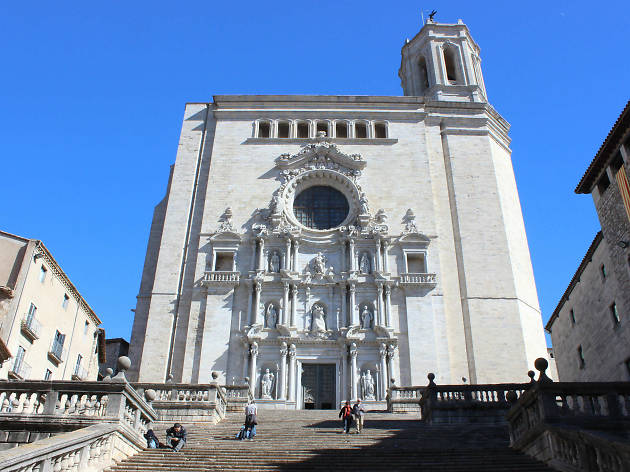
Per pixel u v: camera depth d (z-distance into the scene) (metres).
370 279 43.09
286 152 49.66
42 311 38.75
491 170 49.19
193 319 42.31
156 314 42.91
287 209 46.62
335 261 44.28
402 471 16.38
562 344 46.72
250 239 45.00
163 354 41.50
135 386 29.36
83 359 46.88
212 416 27.97
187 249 45.69
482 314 42.66
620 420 16.62
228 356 40.69
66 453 14.46
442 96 54.53
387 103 52.28
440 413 26.64
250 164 48.97
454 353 41.53
